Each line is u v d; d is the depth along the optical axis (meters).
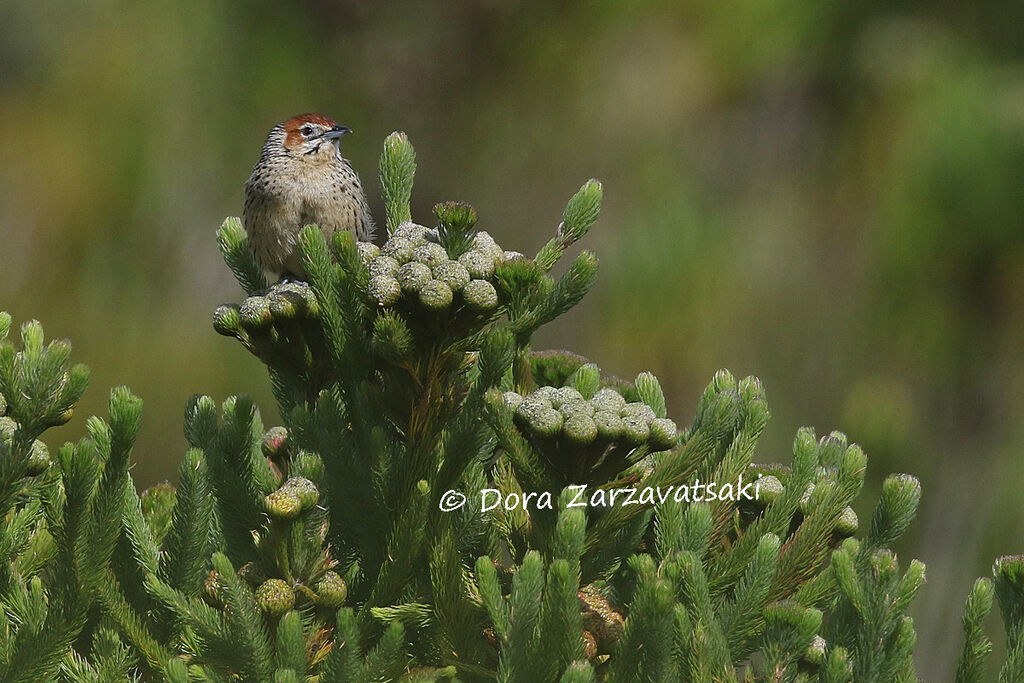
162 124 10.55
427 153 12.36
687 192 10.66
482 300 3.45
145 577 3.60
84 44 10.46
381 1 12.36
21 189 10.16
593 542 3.59
